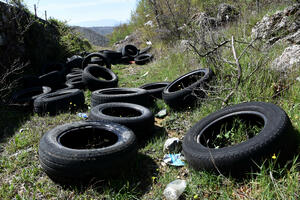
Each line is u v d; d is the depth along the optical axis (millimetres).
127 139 3137
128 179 2908
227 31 7828
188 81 5586
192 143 3070
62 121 4840
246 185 2479
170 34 12000
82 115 5031
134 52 13188
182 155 3396
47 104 5137
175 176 2977
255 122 3289
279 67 4449
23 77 6973
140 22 18656
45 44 9602
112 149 2861
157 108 5418
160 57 10328
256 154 2438
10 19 7656
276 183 2221
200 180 2707
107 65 9719
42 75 7492
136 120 3896
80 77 7629
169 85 5543
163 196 2648
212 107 4227
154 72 8336
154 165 3264
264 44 5633
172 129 4297
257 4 8789
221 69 4902
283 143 2498
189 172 2998
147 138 4055
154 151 3604
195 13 11273
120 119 3873
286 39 5711
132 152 3025
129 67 10797
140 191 2760
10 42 7523
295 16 6039
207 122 3391
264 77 4262
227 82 4691
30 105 5625
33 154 3613
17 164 3391
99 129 3520
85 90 7176
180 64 7496
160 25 13266
